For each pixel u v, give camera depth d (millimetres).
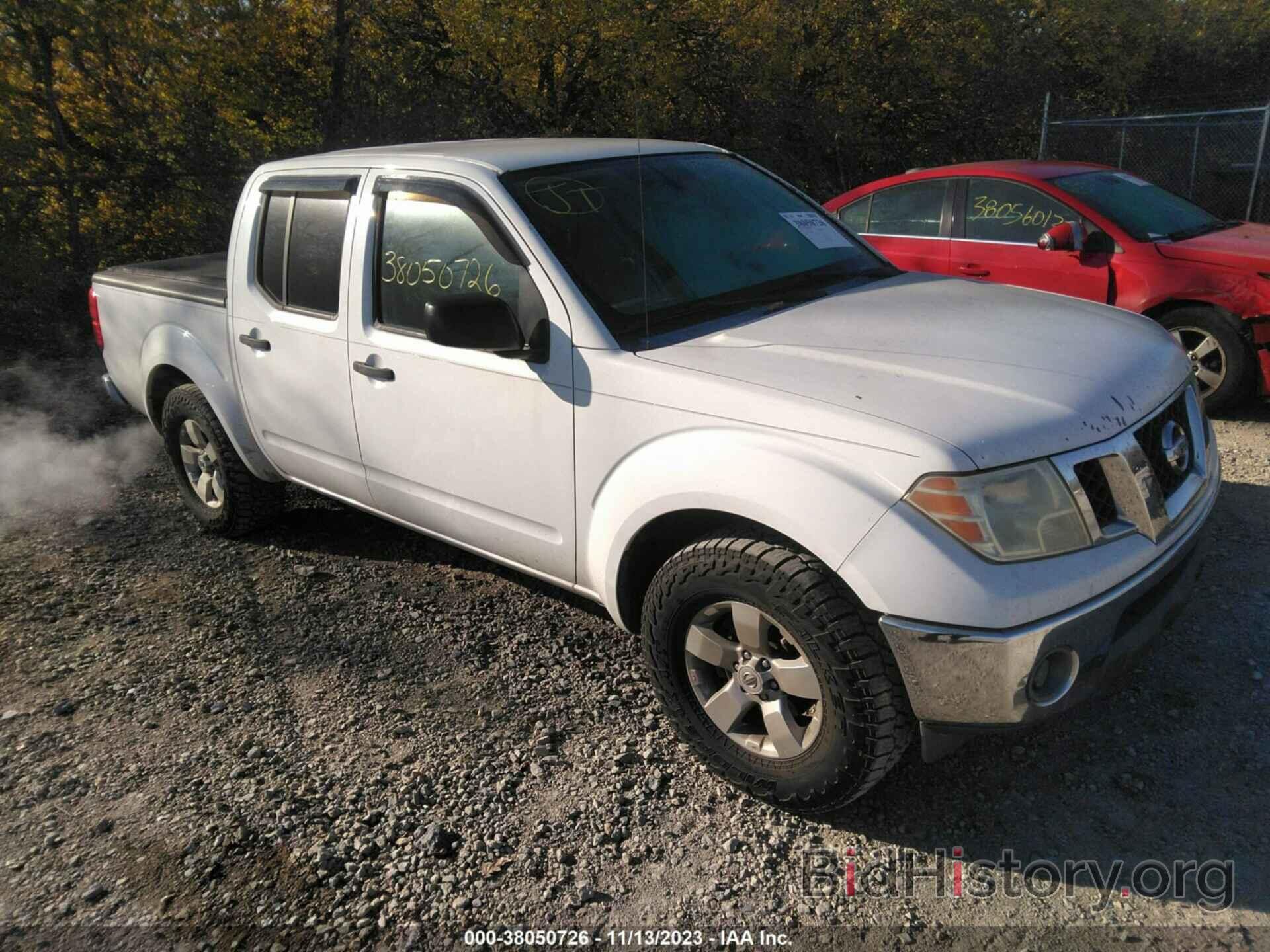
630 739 3225
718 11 12531
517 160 3459
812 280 3586
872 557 2398
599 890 2619
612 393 2932
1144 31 16250
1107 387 2656
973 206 6887
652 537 2996
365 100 11555
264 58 10656
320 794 3021
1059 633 2355
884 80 14258
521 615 4062
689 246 3434
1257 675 3291
